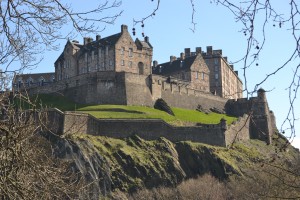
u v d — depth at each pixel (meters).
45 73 148.50
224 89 155.00
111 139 91.25
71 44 127.44
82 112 90.94
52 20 13.03
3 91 15.27
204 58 154.00
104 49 119.94
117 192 80.50
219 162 90.94
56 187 15.30
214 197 77.44
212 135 98.50
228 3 9.59
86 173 74.75
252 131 113.06
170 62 144.75
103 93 106.31
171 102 117.12
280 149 11.91
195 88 136.25
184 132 97.19
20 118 15.34
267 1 9.88
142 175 85.06
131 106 105.69
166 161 89.25
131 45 121.12
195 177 90.75
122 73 107.50
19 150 13.95
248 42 9.70
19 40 13.70
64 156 73.38
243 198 61.03
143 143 92.56
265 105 119.06
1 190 13.72
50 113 83.25
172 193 81.75
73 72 126.31
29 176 14.73
